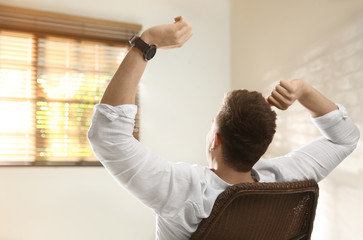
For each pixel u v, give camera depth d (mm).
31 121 2576
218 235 603
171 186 584
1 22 2502
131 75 551
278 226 664
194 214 598
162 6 2973
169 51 2975
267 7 2375
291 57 2045
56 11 2650
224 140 650
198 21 3080
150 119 2885
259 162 752
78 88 2699
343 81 1549
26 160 2555
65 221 2639
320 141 798
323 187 1711
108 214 2754
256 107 624
